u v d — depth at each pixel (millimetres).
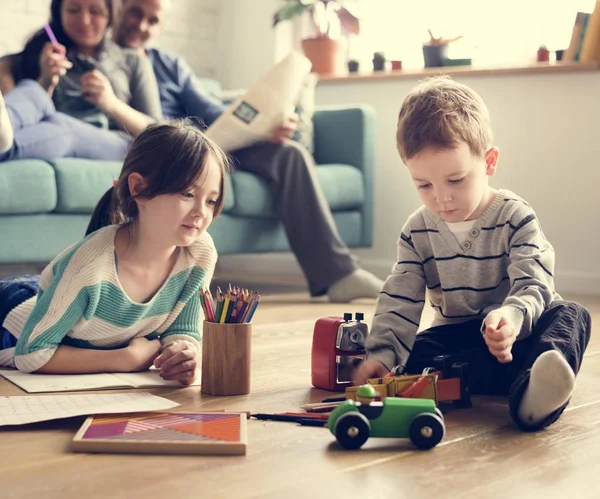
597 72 3180
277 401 1376
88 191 2510
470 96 1418
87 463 1016
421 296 1534
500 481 978
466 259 1479
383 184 3736
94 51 2965
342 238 3289
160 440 1067
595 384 1540
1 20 3354
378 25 3930
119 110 2844
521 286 1380
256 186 2881
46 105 2604
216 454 1060
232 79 4148
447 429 1211
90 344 1561
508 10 3600
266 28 4047
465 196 1389
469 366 1450
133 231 1507
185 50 4008
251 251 2955
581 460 1069
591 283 3223
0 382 1454
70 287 1447
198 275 1578
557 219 3295
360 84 3793
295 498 905
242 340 1410
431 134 1352
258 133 2869
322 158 3438
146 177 1414
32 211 2416
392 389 1259
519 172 3371
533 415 1181
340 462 1038
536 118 3322
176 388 1456
